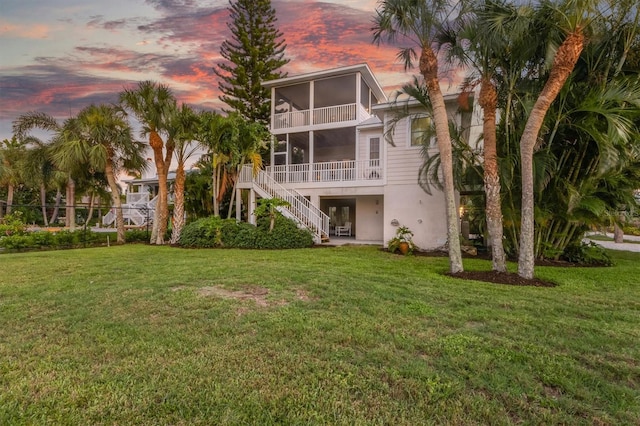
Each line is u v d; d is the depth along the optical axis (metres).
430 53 7.15
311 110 15.85
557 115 7.77
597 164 8.29
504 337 3.47
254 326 3.69
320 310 4.28
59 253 10.22
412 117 11.54
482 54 7.02
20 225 13.93
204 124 13.23
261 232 11.93
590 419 2.18
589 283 6.31
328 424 2.09
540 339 3.42
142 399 2.32
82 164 14.19
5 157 25.14
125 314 4.08
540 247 9.34
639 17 7.26
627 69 8.09
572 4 5.80
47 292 5.12
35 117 13.54
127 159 14.68
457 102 10.77
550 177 7.92
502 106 8.75
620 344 3.33
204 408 2.23
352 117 15.15
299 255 9.71
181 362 2.85
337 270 7.08
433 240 11.64
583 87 7.83
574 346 3.26
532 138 6.51
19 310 4.23
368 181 13.30
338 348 3.16
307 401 2.32
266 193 14.59
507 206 8.91
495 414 2.20
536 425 2.12
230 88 21.72
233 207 18.02
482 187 10.59
